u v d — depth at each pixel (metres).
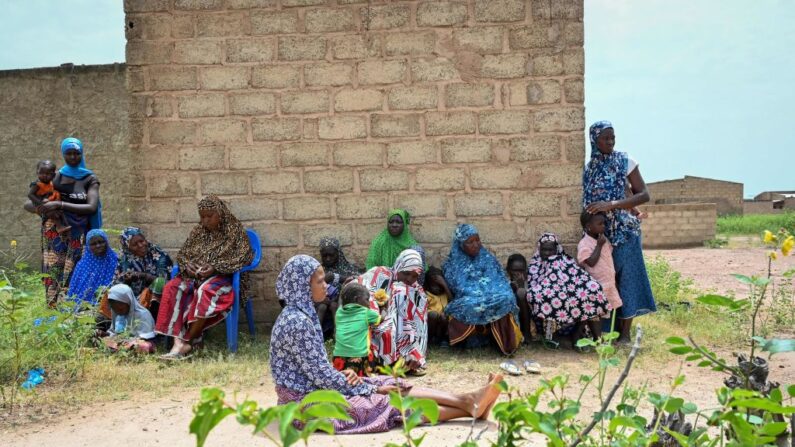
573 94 7.06
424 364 5.89
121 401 5.02
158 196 7.48
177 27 7.35
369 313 5.25
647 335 6.92
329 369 4.15
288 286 4.19
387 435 4.11
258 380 5.59
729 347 6.55
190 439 4.15
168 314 6.49
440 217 7.25
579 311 6.40
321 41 7.28
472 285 6.58
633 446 2.37
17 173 13.09
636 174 6.73
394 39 7.20
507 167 7.16
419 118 7.23
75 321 5.95
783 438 2.94
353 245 7.36
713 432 4.08
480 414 4.33
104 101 12.84
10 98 12.98
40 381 5.37
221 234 6.81
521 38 7.09
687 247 20.28
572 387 5.27
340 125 7.32
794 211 32.84
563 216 7.12
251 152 7.40
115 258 7.27
